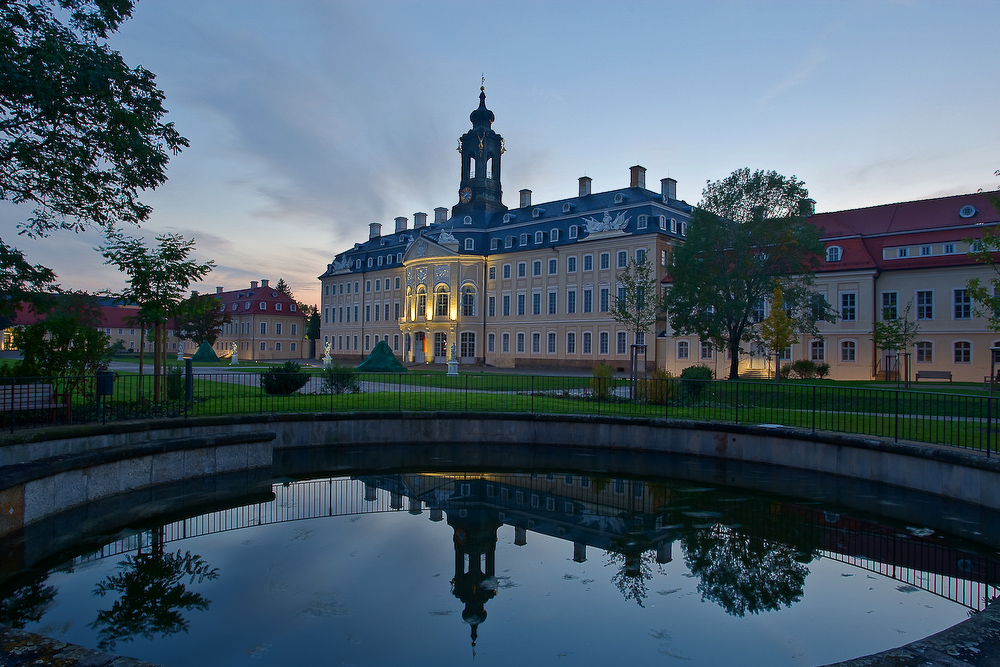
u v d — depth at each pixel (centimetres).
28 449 1043
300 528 935
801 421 1630
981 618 460
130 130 1380
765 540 893
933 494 1146
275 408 1762
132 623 602
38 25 1318
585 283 5466
